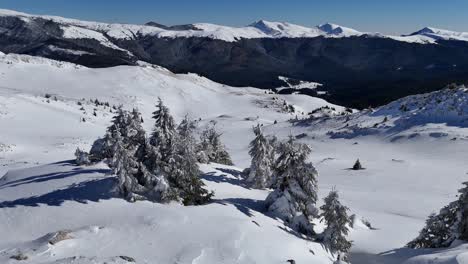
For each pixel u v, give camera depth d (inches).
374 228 1323.8
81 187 1165.1
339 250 1047.6
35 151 2854.3
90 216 990.4
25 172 1466.5
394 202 1663.4
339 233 1051.3
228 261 821.9
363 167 2516.0
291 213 1174.3
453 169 2329.0
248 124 5570.9
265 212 1204.5
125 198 1098.1
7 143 2999.5
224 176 1569.9
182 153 1188.5
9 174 1498.5
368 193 1831.9
